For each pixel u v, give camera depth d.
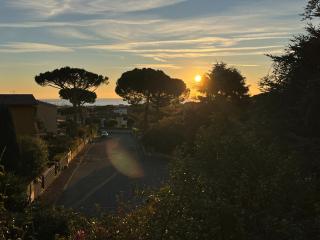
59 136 50.53
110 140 72.69
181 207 6.48
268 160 8.74
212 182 7.68
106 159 43.78
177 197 6.54
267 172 8.62
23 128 44.75
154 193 7.22
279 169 8.31
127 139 75.44
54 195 24.72
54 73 75.25
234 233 6.39
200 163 8.94
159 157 45.16
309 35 19.33
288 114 17.97
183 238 6.12
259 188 7.80
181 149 8.54
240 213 6.71
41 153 26.41
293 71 19.55
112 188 26.73
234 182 8.29
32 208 13.77
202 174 7.59
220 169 8.75
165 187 6.98
